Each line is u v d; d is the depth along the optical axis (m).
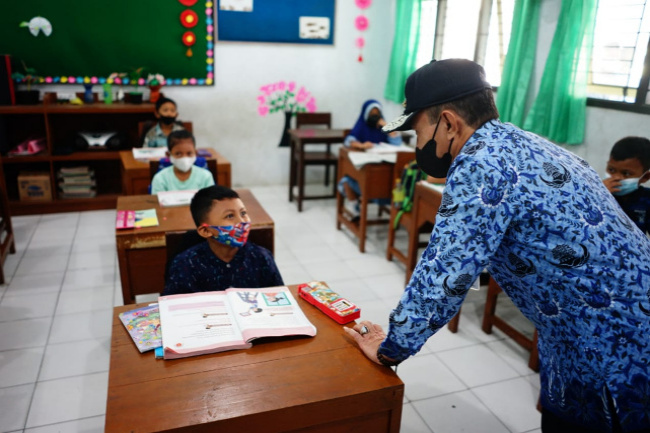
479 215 0.91
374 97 5.46
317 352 1.22
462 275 0.93
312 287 1.52
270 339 1.26
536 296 1.03
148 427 0.94
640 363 0.98
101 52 4.44
